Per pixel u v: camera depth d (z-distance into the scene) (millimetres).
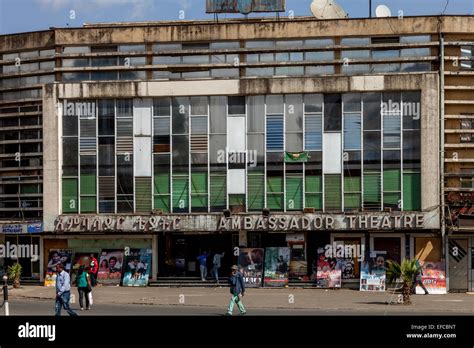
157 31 46000
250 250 44812
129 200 45812
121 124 45938
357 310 34250
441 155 43531
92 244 46406
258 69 45438
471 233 43438
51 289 44156
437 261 43625
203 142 45406
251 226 44438
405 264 37031
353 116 44469
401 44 44250
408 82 43719
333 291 42688
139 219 45188
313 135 44719
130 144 45844
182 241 46688
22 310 34188
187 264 46531
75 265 46125
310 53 45000
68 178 46188
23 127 47031
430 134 43562
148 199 45688
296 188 44812
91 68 46281
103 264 46031
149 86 45469
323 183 44562
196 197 45469
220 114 45312
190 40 45781
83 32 46438
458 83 44000
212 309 34750
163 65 45844
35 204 46812
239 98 45250
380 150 44188
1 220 47188
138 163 45781
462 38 44156
